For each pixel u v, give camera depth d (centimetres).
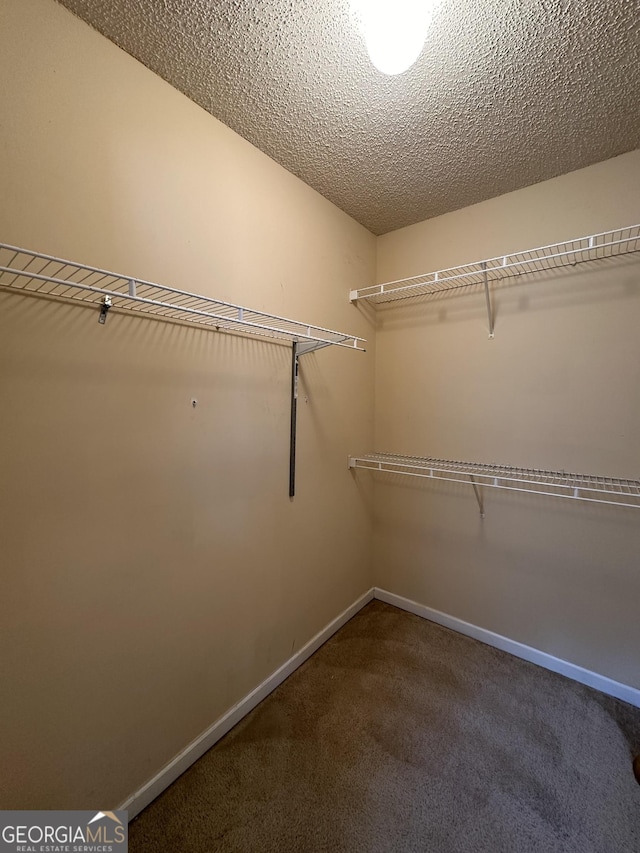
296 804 115
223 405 136
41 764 94
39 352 90
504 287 180
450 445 200
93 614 103
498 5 90
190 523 127
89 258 98
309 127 133
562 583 170
